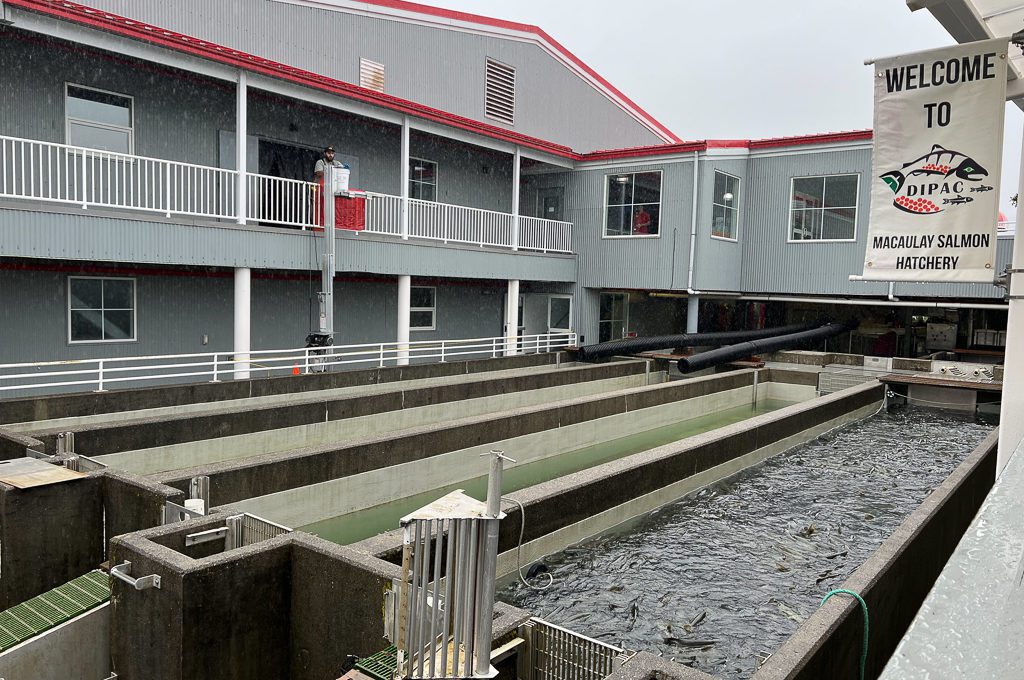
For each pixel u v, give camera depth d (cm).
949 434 1504
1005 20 544
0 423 977
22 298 1298
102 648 552
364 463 952
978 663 97
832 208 2009
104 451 909
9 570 612
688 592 738
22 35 1223
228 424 1055
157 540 538
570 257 2256
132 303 1451
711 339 2158
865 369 2058
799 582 770
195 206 1294
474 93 2306
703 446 1063
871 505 1022
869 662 539
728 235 2125
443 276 1812
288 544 530
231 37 1667
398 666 386
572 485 818
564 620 676
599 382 1861
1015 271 495
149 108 1417
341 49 1911
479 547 361
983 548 139
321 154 1753
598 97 2892
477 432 1143
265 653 523
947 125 549
